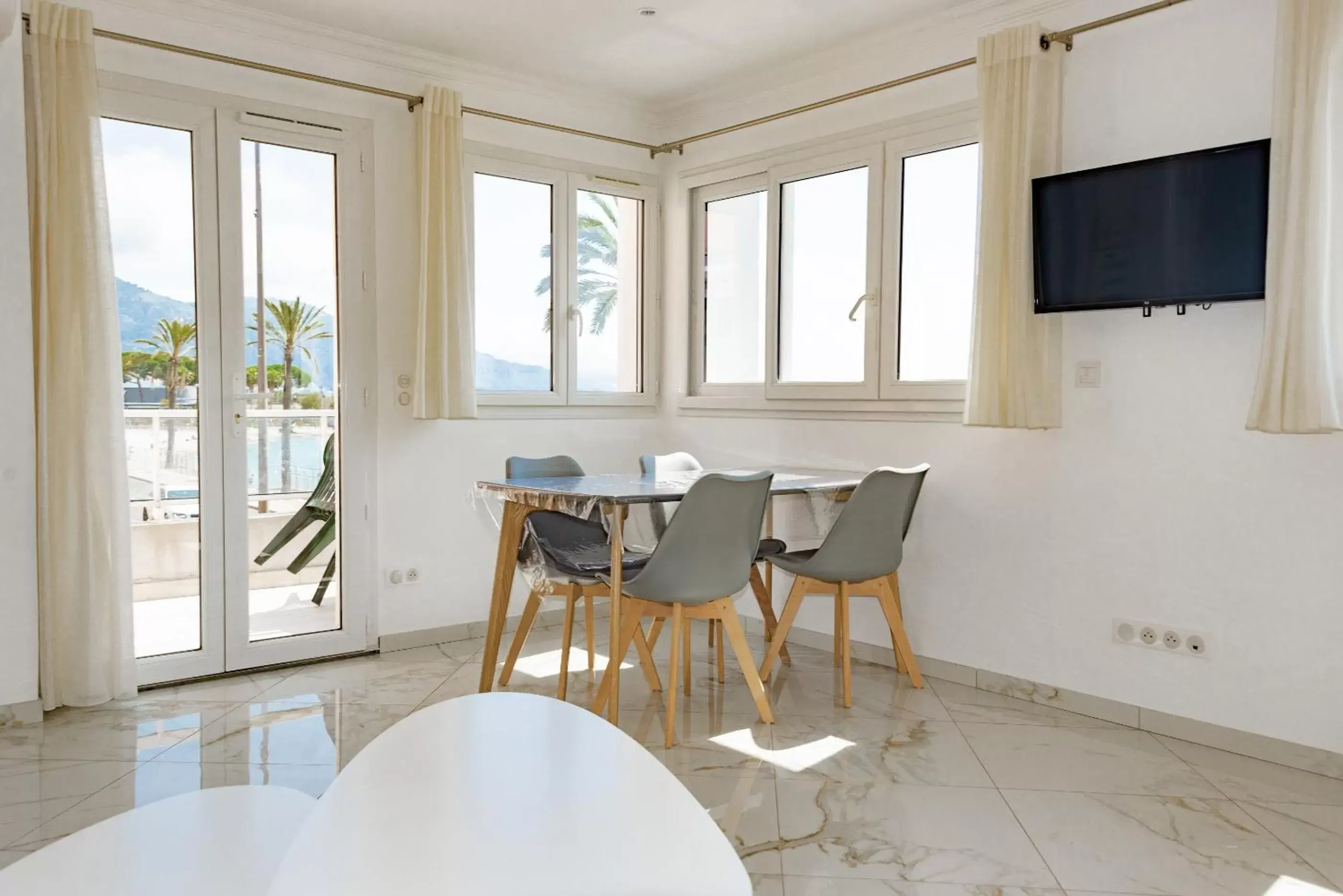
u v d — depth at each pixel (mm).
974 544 3545
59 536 3100
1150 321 3029
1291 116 2543
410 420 4039
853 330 4074
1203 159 2766
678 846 1329
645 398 4910
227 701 3303
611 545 3244
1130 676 3113
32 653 3033
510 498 3229
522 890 1202
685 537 2836
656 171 4906
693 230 4832
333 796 1483
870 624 3938
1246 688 2850
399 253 3973
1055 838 2309
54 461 3078
